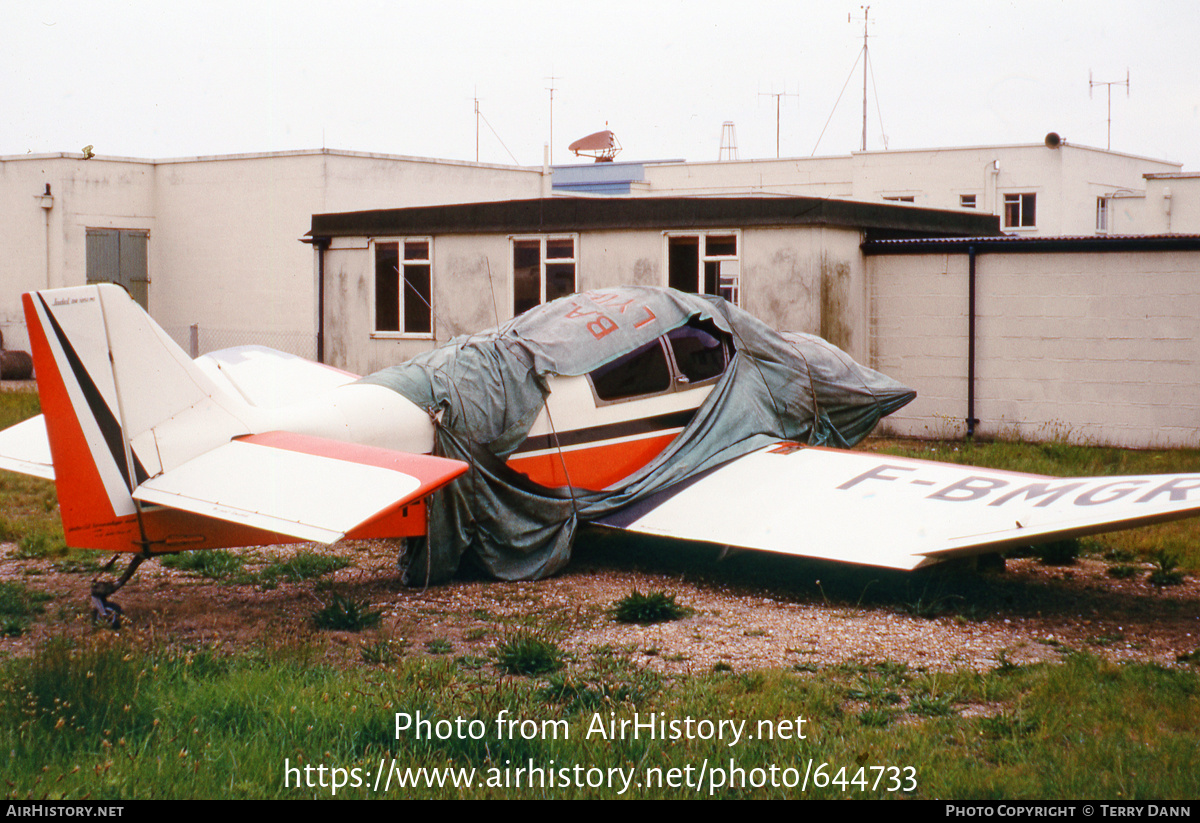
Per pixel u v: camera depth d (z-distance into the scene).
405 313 16.83
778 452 8.65
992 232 17.50
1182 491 6.32
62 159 25.52
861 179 31.14
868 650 6.08
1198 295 12.81
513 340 8.14
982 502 7.12
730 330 9.09
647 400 8.54
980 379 14.24
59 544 8.48
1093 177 29.62
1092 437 13.59
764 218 13.86
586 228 15.05
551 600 7.31
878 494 7.58
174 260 27.42
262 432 6.71
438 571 7.60
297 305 25.53
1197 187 28.02
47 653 4.97
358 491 5.74
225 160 26.28
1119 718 4.76
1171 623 6.67
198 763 3.98
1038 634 6.43
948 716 4.93
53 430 5.96
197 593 7.36
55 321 5.95
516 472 7.83
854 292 14.58
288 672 5.27
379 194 25.72
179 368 6.39
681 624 6.66
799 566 8.27
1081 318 13.52
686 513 7.91
